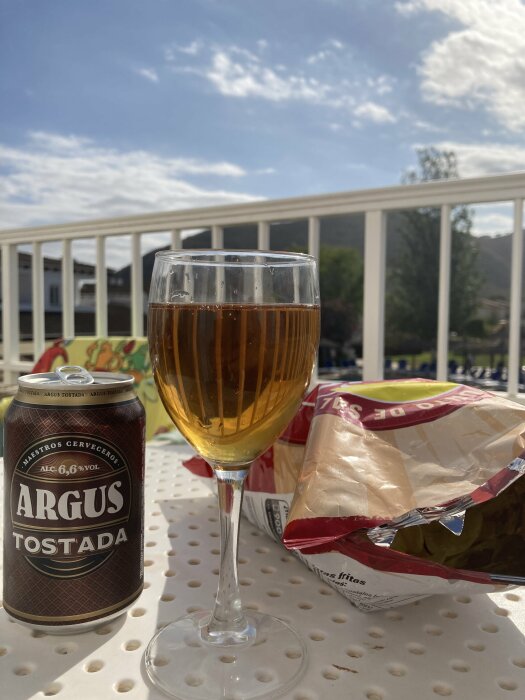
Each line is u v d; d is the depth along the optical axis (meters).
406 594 0.37
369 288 1.54
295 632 0.37
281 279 0.37
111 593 0.38
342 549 0.35
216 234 1.74
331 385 0.49
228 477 0.40
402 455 0.40
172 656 0.34
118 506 0.38
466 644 0.37
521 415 0.42
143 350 1.11
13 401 0.39
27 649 0.36
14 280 2.25
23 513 0.37
